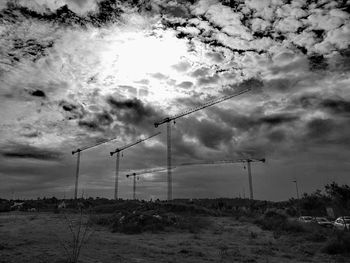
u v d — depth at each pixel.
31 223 40.44
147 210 52.25
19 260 14.59
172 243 25.58
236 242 27.17
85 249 19.16
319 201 48.84
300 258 19.81
